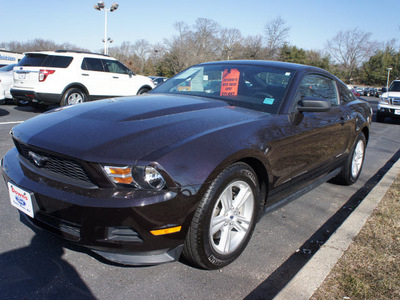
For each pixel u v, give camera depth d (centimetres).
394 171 462
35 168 218
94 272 220
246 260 248
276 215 335
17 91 912
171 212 188
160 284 212
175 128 216
